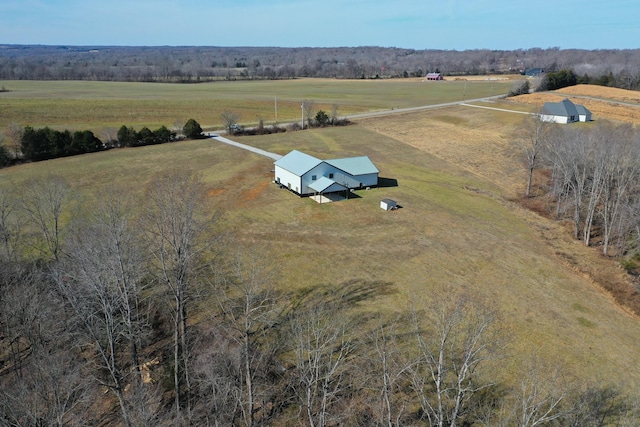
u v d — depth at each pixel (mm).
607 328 37188
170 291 38531
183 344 30797
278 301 39625
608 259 48938
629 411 28438
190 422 27031
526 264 47219
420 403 28641
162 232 31500
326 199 63906
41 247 42969
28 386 27281
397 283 43031
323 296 40719
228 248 48625
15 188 62000
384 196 65750
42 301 30812
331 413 27938
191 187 47344
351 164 69375
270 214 58438
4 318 30391
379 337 34812
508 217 60219
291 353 33219
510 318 37938
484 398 29438
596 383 30984
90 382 27438
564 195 63219
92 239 31516
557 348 34469
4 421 22953
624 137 63219
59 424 22797
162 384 30969
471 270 45656
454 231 54562
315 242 51094
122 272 27422
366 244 50875
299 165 65750
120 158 80625
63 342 30938
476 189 70812
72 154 83000
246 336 25844
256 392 28656
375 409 28125
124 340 34469
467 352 24938
